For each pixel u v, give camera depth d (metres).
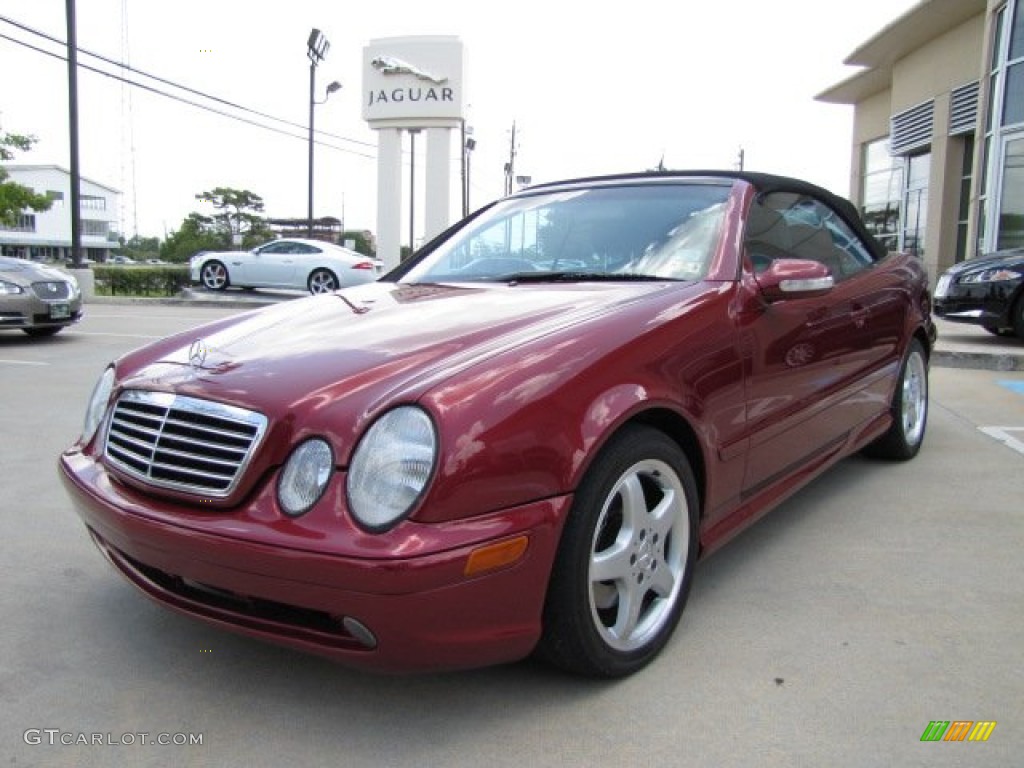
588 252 3.39
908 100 20.03
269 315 3.13
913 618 2.87
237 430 2.23
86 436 2.81
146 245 91.06
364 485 2.04
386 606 1.97
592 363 2.35
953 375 7.72
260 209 60.00
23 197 30.69
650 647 2.54
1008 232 13.48
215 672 2.57
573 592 2.25
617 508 2.44
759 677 2.50
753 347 2.95
